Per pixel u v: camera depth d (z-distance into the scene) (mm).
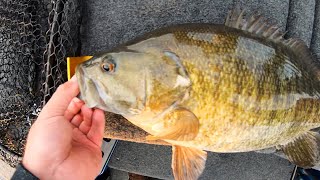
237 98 403
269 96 415
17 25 494
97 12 496
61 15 463
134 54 393
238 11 422
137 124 422
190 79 393
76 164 402
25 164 381
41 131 386
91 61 390
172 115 402
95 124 418
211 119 403
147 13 489
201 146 424
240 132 416
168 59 393
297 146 475
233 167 607
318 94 445
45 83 467
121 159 621
